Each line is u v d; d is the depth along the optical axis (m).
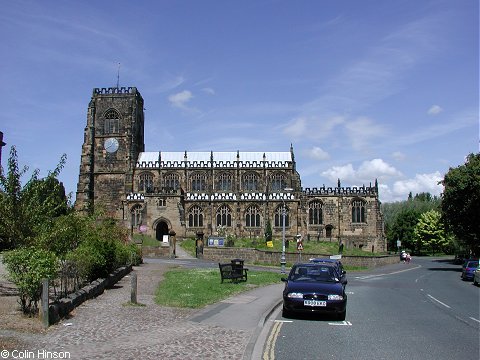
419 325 23.23
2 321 20.09
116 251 42.78
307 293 24.55
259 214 126.56
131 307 25.64
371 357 16.44
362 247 129.25
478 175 73.88
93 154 131.50
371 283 50.66
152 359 15.18
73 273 29.14
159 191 118.06
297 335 20.25
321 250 104.69
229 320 22.75
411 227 177.25
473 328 22.58
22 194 29.45
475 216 75.38
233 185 133.38
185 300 28.53
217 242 89.62
